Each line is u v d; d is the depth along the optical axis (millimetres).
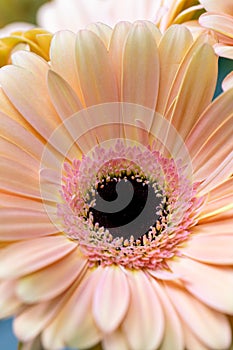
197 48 202
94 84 208
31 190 203
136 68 207
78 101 208
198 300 188
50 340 179
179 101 207
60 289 185
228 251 195
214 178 209
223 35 208
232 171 206
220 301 183
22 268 183
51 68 208
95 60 206
